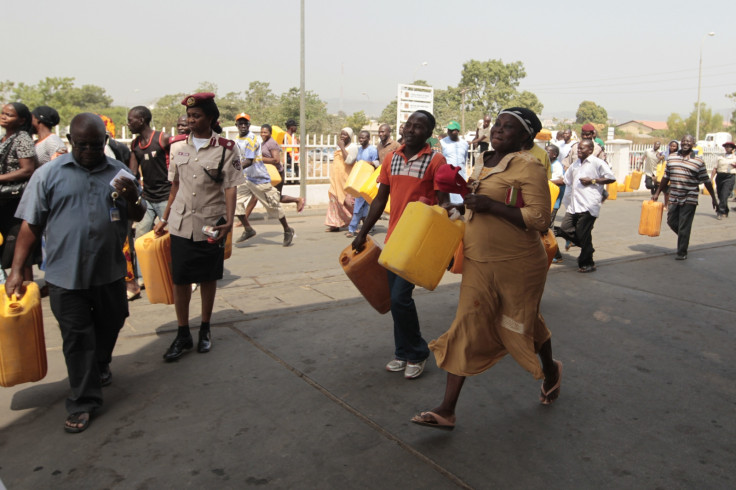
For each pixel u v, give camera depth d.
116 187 3.40
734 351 4.73
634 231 10.92
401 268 3.21
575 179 7.19
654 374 4.26
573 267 7.63
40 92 64.31
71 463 3.02
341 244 9.12
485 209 3.04
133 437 3.28
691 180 7.98
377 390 3.90
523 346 3.16
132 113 5.89
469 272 3.19
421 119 3.86
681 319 5.52
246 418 3.51
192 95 4.12
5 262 5.09
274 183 8.95
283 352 4.53
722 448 3.25
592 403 3.79
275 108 47.34
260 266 7.48
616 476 2.96
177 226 4.20
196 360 4.36
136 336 4.79
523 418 3.57
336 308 5.63
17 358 3.28
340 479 2.91
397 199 3.95
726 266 7.80
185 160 4.21
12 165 4.94
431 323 5.27
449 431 3.39
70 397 3.43
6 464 3.01
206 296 4.46
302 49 13.75
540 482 2.90
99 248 3.42
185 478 2.90
